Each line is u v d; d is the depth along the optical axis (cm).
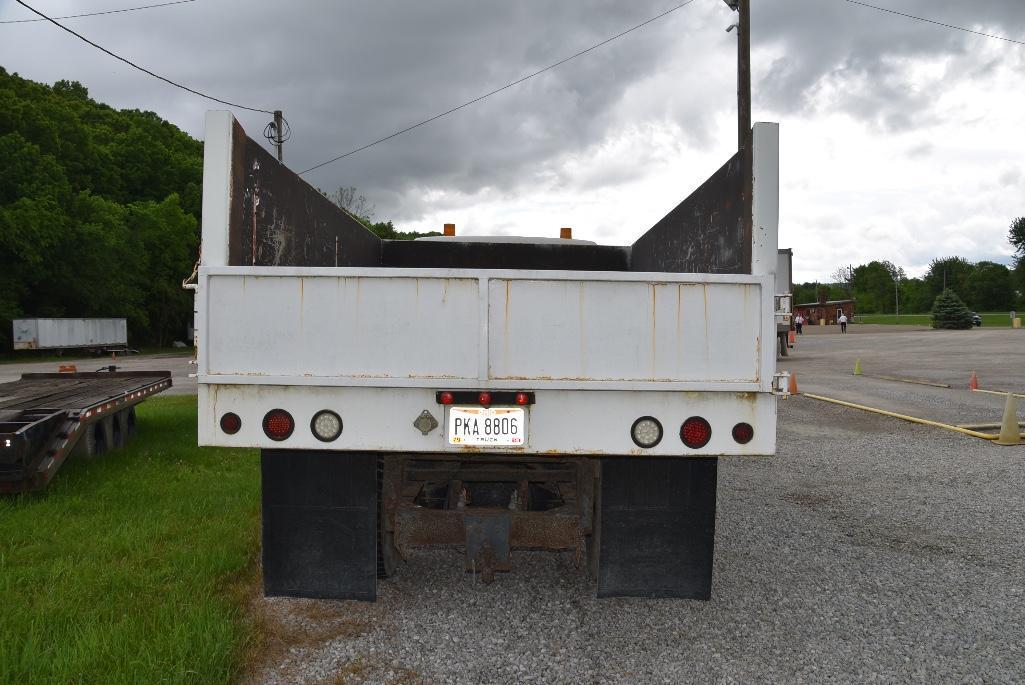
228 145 318
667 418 313
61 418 619
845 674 314
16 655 303
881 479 720
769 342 312
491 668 317
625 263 713
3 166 4166
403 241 710
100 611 357
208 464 748
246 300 312
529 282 309
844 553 488
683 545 359
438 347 309
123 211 5300
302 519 355
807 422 1089
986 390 1454
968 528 550
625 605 392
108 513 548
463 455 387
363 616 372
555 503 434
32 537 487
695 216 457
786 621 372
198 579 403
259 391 314
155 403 1320
